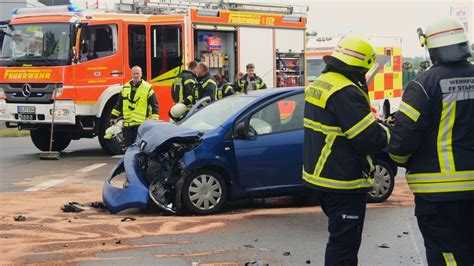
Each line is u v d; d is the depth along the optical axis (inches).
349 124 176.6
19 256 241.1
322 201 190.2
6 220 301.7
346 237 182.9
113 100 569.3
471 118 162.1
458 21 164.9
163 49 585.0
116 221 299.7
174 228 286.7
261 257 241.4
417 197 166.4
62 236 271.4
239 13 631.2
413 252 248.7
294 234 277.0
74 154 606.5
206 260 237.5
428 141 163.9
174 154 310.2
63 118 551.5
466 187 160.4
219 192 317.4
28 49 563.5
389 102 862.5
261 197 322.7
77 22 549.3
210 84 470.3
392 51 870.4
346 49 179.6
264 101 328.5
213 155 311.3
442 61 163.8
